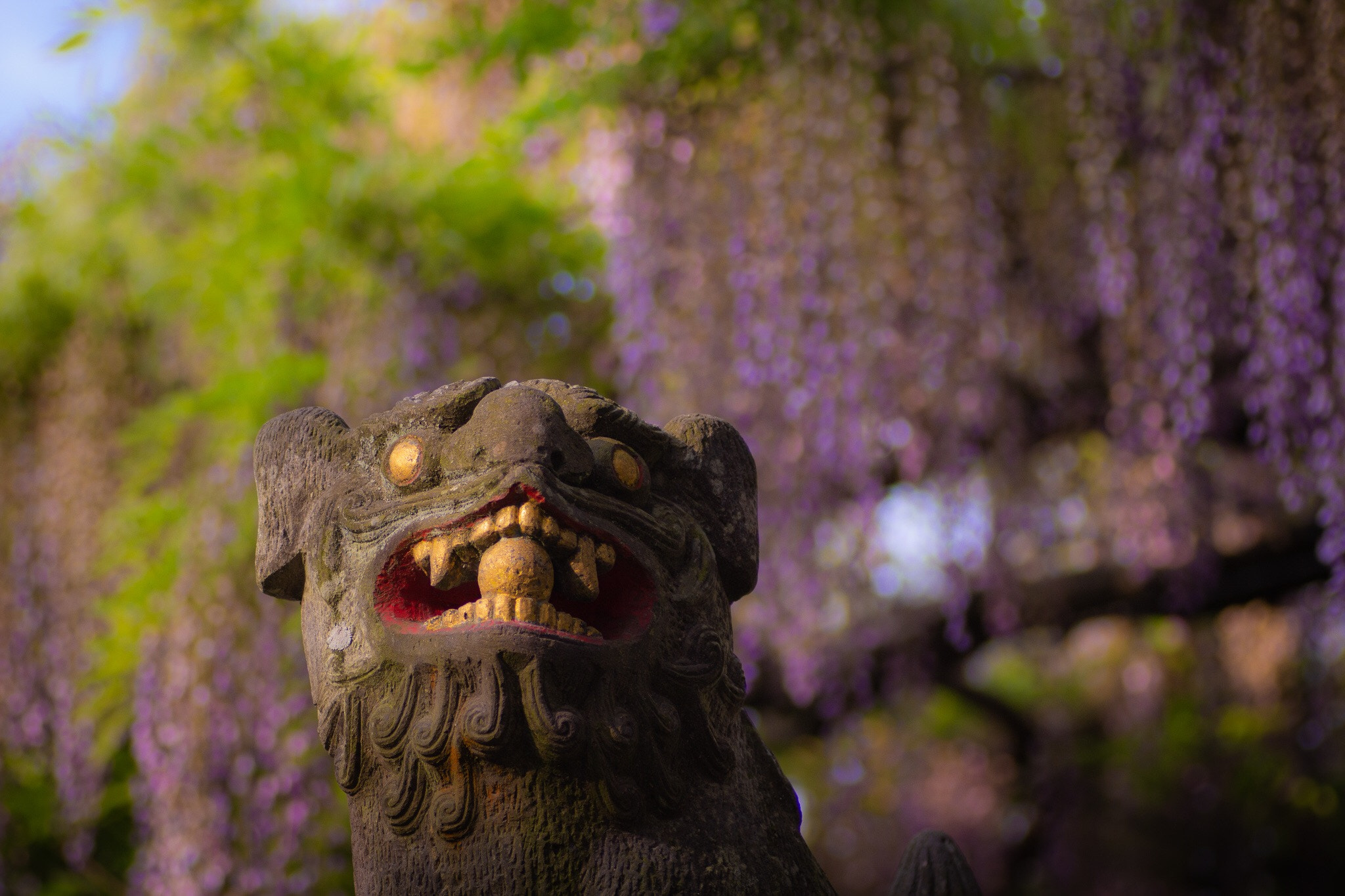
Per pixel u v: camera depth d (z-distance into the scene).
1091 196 4.15
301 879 3.99
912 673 5.13
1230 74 3.80
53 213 5.36
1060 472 5.12
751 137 4.36
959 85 4.52
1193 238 3.88
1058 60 4.68
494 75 5.00
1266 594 5.15
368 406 4.36
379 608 1.65
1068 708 7.50
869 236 4.26
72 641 4.88
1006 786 7.69
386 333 4.49
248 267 4.63
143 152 4.98
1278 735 6.53
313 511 1.79
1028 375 5.00
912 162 4.25
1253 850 6.85
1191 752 6.89
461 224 4.70
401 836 1.59
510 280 4.86
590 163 4.70
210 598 4.10
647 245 4.34
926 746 7.62
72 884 5.18
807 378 4.07
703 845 1.61
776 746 5.71
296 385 4.43
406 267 4.59
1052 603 5.20
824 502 4.25
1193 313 3.88
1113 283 4.11
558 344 4.91
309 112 4.84
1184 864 6.95
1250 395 3.89
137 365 5.26
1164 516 4.44
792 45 4.37
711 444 1.92
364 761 1.63
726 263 4.31
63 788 4.88
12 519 5.15
